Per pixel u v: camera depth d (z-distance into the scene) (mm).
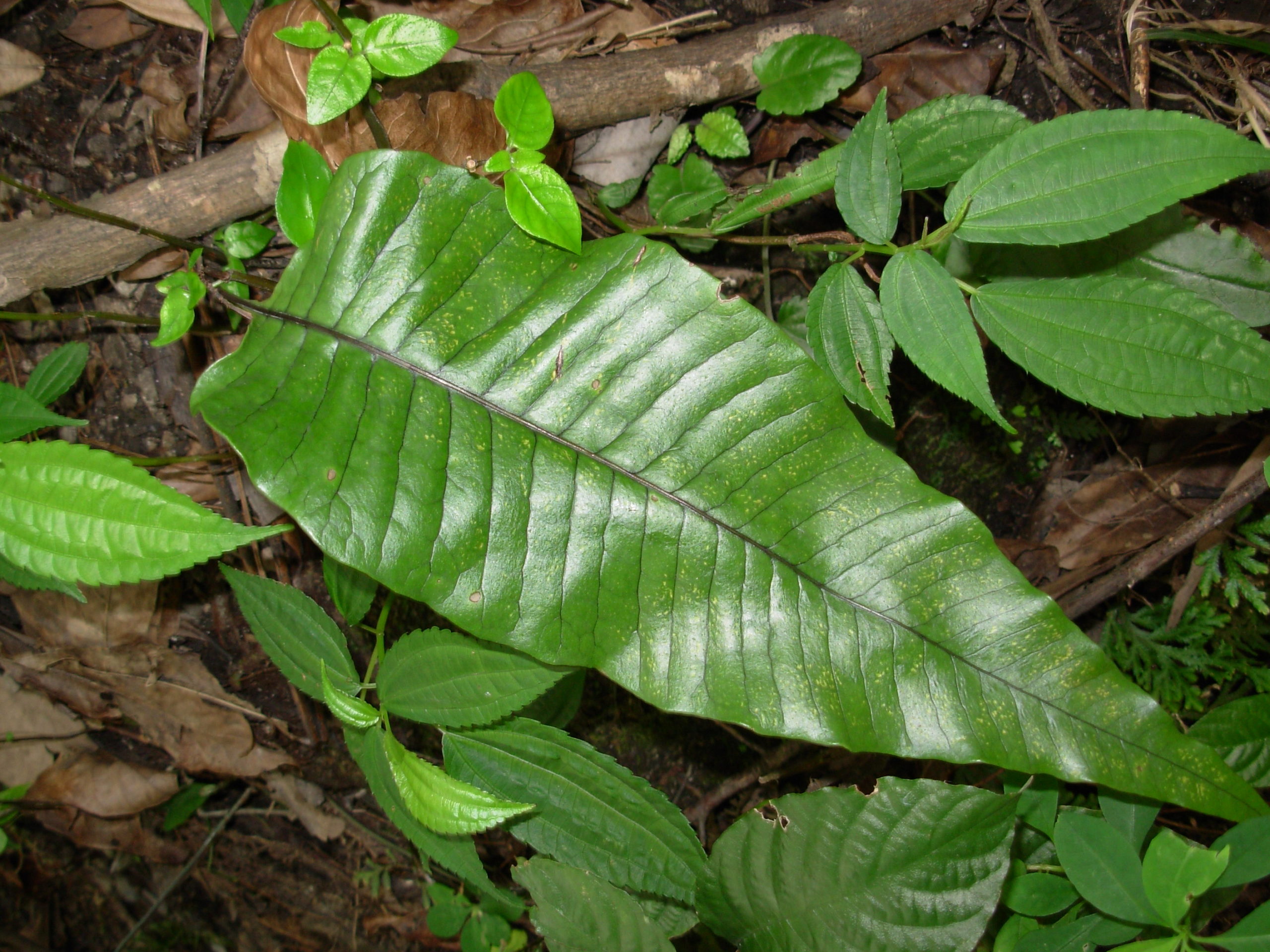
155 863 686
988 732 367
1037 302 379
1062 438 525
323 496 350
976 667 370
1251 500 454
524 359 372
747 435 375
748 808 560
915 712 370
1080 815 394
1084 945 405
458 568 362
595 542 371
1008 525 544
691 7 469
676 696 371
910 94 466
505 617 365
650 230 446
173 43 445
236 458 479
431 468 362
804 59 446
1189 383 369
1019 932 435
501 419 369
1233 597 490
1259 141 456
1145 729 365
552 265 373
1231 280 426
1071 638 368
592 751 405
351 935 678
